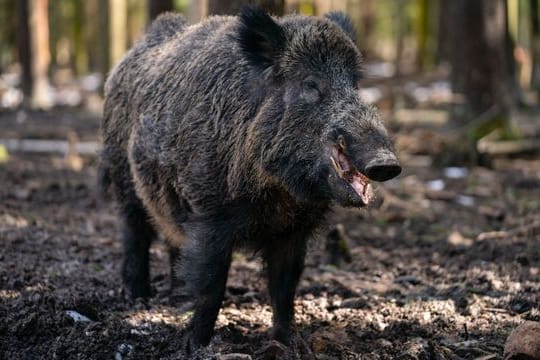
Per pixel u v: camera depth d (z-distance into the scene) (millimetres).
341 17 8258
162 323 8297
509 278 10219
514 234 12414
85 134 24547
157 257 11438
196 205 7656
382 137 6531
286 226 7688
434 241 12641
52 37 53812
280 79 7258
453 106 22500
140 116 8609
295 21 7621
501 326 8414
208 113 7656
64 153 21094
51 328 7934
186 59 8281
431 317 8750
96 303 8820
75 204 14938
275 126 7133
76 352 7504
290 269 8023
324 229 8102
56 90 42375
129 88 9164
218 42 8008
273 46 7320
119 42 33219
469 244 12305
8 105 32312
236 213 7480
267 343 7504
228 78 7609
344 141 6598
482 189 16906
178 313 8531
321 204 7586
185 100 7945
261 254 8172
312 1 24172
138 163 8641
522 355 6934
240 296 9523
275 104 7191
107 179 9680
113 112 9422
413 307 9070
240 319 8688
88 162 19734
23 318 8023
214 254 7570
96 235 12594
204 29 8547
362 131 6566
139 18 46844
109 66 33281
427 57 54031
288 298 8047
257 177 7262
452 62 28531
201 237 7594
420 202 15672
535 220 13703
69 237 12133
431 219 14172
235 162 7316
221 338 8000
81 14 53188
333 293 9852
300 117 7031
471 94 21375
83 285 9602
